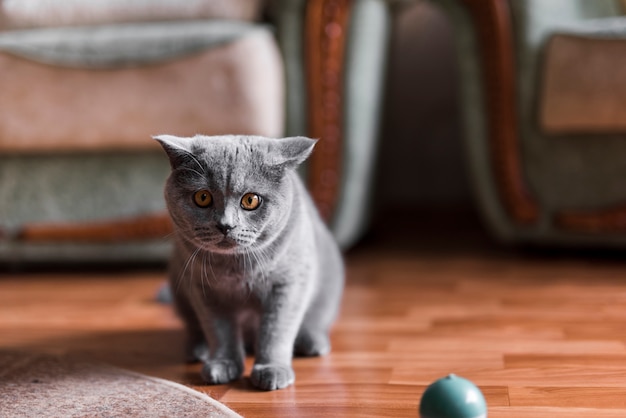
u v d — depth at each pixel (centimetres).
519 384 91
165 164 136
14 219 140
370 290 128
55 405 88
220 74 129
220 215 90
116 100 131
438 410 78
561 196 137
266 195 91
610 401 86
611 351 98
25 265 150
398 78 188
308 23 133
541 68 134
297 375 95
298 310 96
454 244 158
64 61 131
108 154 137
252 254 93
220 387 93
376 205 176
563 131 134
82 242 140
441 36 185
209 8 135
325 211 136
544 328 107
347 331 109
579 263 138
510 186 139
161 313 119
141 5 136
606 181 134
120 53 130
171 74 130
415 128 190
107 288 133
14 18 137
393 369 96
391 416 85
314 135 135
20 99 132
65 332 112
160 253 140
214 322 96
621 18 141
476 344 102
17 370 97
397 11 169
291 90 135
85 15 137
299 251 95
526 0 134
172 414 85
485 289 125
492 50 135
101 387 92
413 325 110
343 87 135
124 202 137
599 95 129
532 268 136
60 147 135
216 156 90
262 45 130
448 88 187
